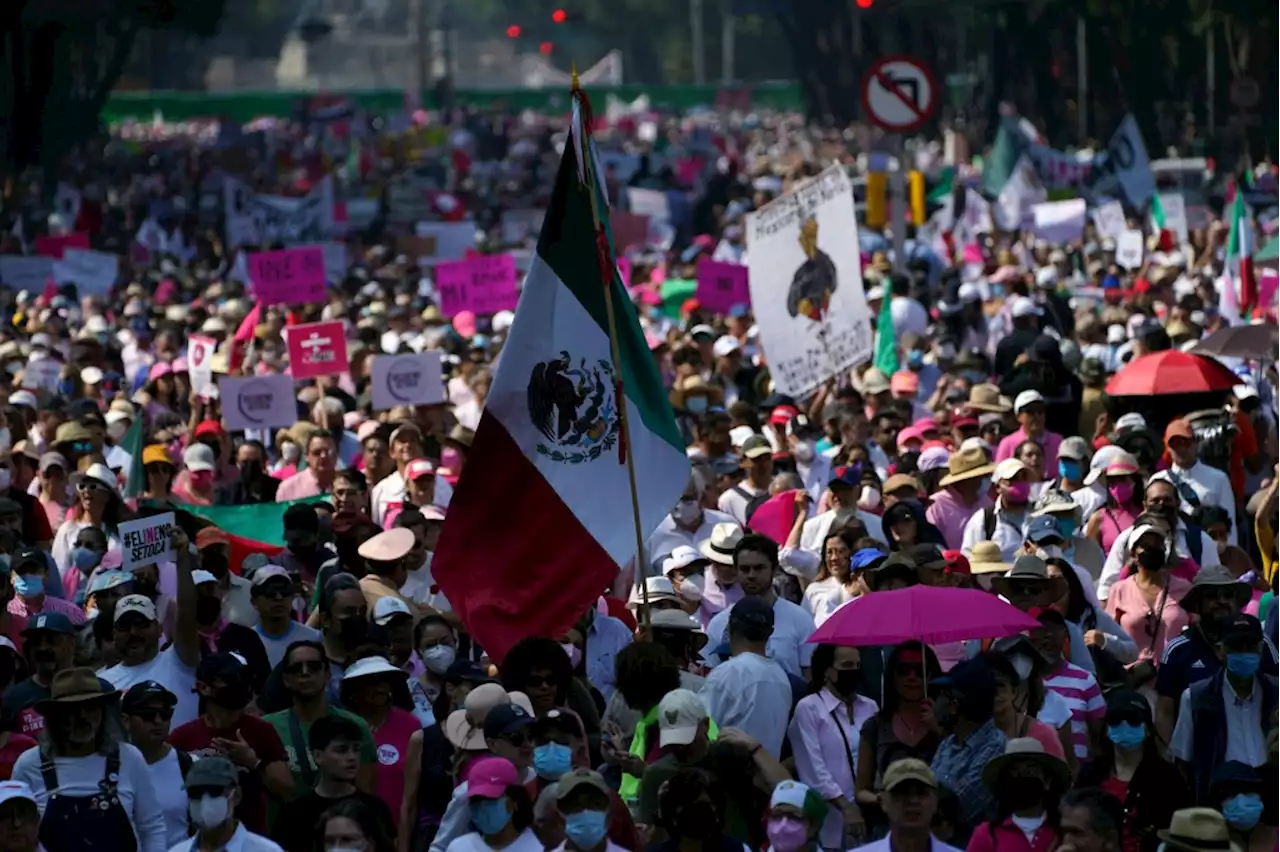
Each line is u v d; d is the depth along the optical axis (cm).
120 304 10150
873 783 2895
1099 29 19575
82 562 3994
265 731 2870
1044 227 10219
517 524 3180
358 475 3938
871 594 2953
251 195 12719
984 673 2783
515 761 2680
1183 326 6456
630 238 12712
